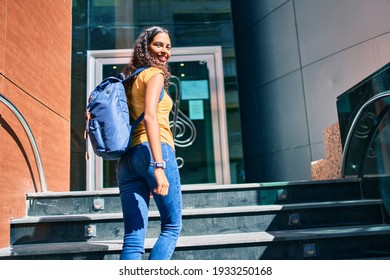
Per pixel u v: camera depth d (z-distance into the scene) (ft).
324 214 8.63
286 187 9.53
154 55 5.43
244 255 7.32
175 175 4.97
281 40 16.34
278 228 8.43
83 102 15.84
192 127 16.38
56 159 10.39
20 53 8.43
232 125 16.69
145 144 4.89
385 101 8.57
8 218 7.51
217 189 9.27
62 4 11.43
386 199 8.60
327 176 11.71
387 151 8.50
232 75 17.08
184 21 17.39
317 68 14.56
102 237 7.83
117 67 16.52
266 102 16.94
